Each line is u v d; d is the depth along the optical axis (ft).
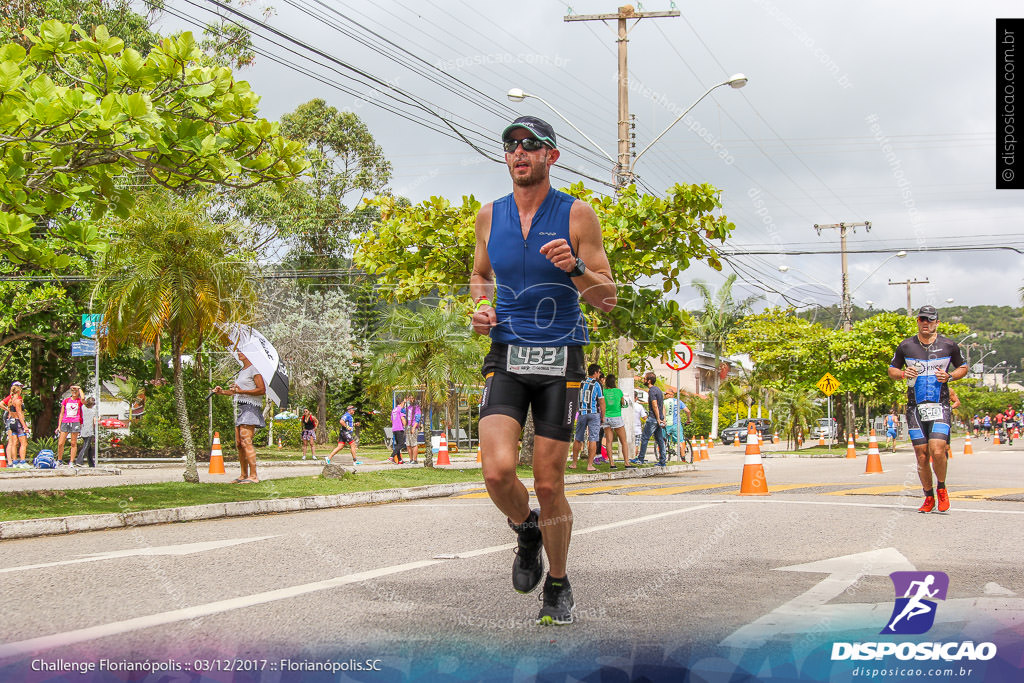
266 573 16.25
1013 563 16.56
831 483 38.73
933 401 25.36
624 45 62.08
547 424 11.76
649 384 55.06
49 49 24.53
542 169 11.85
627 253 45.85
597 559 17.37
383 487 36.86
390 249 44.27
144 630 11.87
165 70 25.05
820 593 14.01
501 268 12.03
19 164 24.64
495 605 13.33
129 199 27.14
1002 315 391.24
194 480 36.58
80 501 28.43
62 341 80.12
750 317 129.08
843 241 97.81
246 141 26.12
